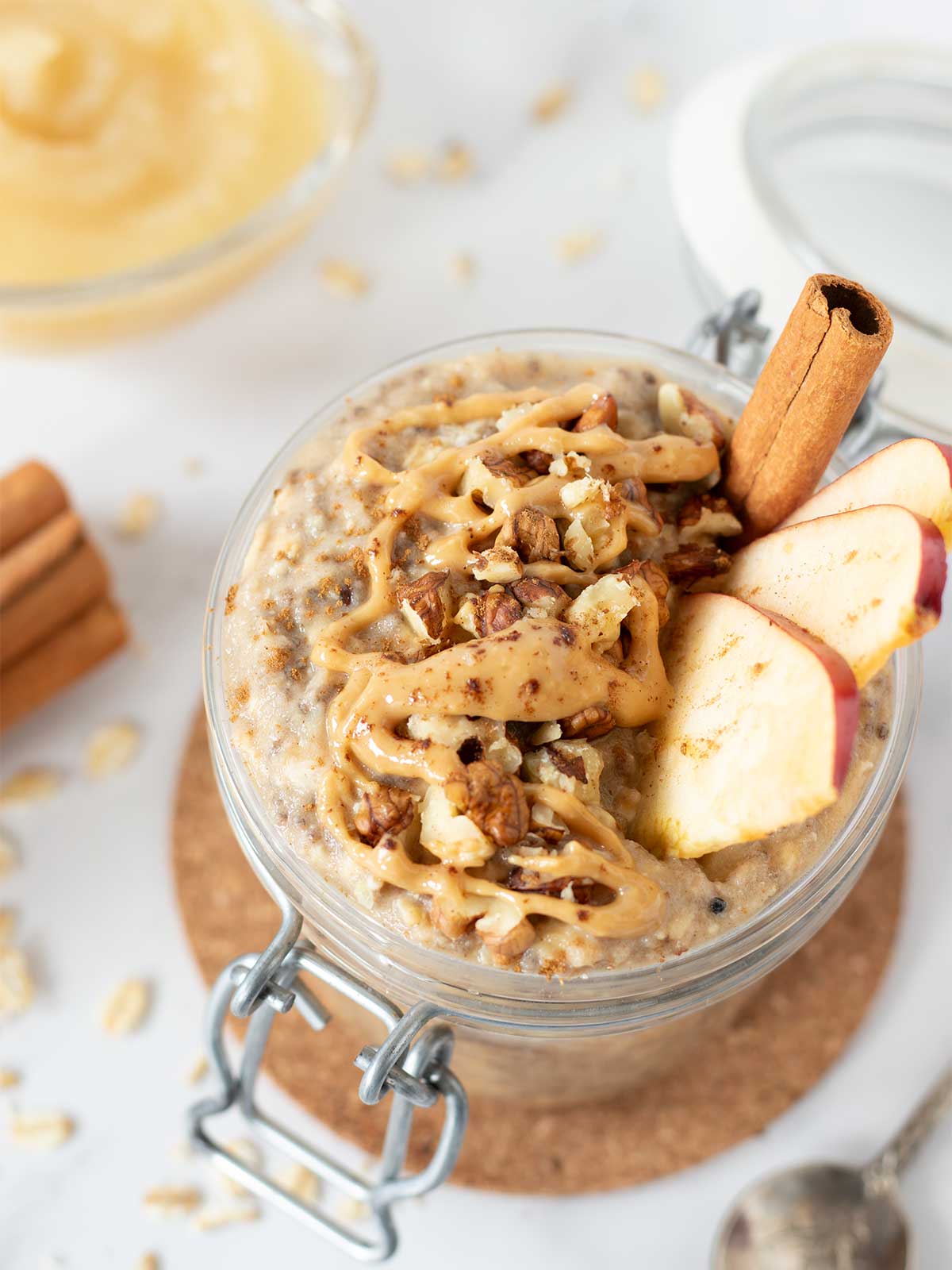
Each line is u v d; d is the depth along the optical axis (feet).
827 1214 1.13
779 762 0.86
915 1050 1.17
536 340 1.03
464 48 1.46
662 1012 0.91
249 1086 1.03
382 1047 0.90
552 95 1.46
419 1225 1.13
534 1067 1.01
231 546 0.99
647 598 0.92
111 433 1.35
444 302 1.40
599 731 0.91
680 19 1.47
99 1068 1.17
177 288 1.28
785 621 0.89
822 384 0.91
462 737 0.89
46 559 1.19
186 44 1.34
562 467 0.95
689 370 1.03
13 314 1.26
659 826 0.91
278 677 0.92
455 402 0.98
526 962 0.89
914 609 0.84
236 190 1.32
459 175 1.43
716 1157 1.14
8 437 1.35
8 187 1.28
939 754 1.24
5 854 1.22
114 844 1.23
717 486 0.99
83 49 1.31
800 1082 1.15
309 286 1.40
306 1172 1.14
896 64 1.32
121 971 1.20
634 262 1.41
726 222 1.20
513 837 0.88
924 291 1.29
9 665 1.21
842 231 1.32
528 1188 1.13
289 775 0.91
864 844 0.94
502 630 0.90
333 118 1.37
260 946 1.18
